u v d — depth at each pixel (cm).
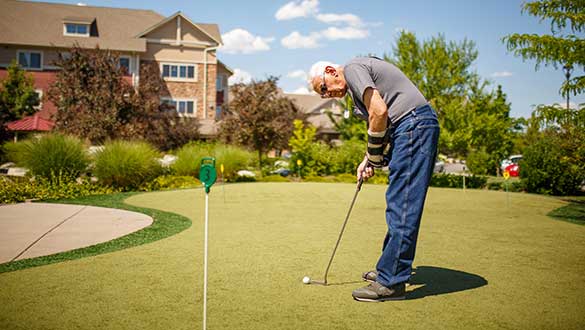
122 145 1082
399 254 287
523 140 2452
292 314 260
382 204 809
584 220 651
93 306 271
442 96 1595
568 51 768
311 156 1694
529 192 1238
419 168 290
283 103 2066
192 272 345
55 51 2888
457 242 477
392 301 285
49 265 364
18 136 2216
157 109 2117
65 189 922
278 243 457
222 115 2147
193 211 700
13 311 262
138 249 426
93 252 412
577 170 887
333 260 388
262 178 1490
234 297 288
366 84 284
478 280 332
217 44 3138
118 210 697
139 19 3228
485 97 1554
